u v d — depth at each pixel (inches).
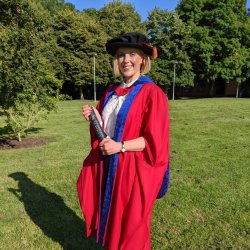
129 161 104.1
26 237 160.4
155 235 159.2
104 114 111.9
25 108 390.3
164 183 110.1
